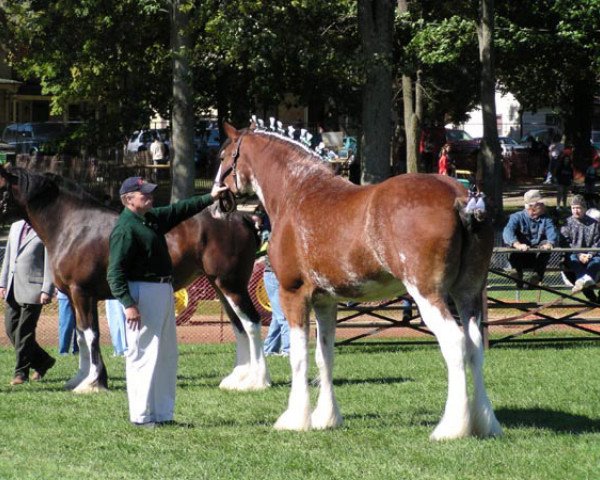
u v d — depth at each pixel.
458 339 7.45
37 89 50.88
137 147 42.47
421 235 7.44
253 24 24.42
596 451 7.45
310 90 32.72
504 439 7.74
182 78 27.48
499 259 17.14
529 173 45.78
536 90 43.09
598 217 14.66
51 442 8.16
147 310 8.48
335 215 8.06
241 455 7.61
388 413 9.27
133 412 8.61
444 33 30.89
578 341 14.70
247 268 11.05
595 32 33.00
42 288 11.31
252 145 9.34
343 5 27.42
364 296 8.09
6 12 27.94
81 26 28.89
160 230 8.80
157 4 25.12
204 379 11.66
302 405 8.51
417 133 34.69
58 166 29.48
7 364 13.05
